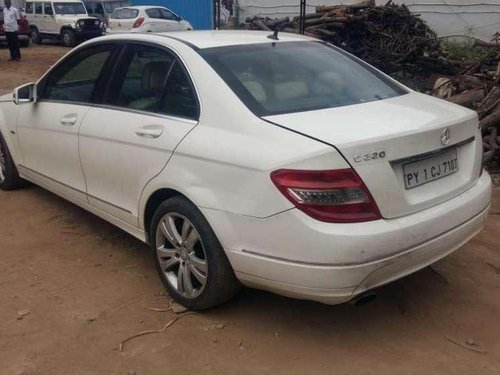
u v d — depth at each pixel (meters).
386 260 2.88
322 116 3.19
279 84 3.50
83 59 4.52
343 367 3.04
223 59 3.58
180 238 3.50
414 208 3.04
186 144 3.34
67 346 3.23
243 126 3.16
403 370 3.02
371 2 12.89
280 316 3.51
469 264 4.18
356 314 3.54
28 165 5.20
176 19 22.81
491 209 5.28
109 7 26.48
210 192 3.19
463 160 3.46
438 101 3.81
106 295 3.76
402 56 11.62
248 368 3.04
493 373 3.01
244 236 3.04
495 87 7.17
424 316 3.53
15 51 18.06
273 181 2.88
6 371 3.02
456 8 14.88
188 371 3.02
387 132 2.98
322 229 2.79
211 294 3.35
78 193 4.47
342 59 4.11
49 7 23.67
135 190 3.77
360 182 2.84
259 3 18.95
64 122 4.43
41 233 4.76
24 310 3.58
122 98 4.03
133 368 3.04
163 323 3.45
